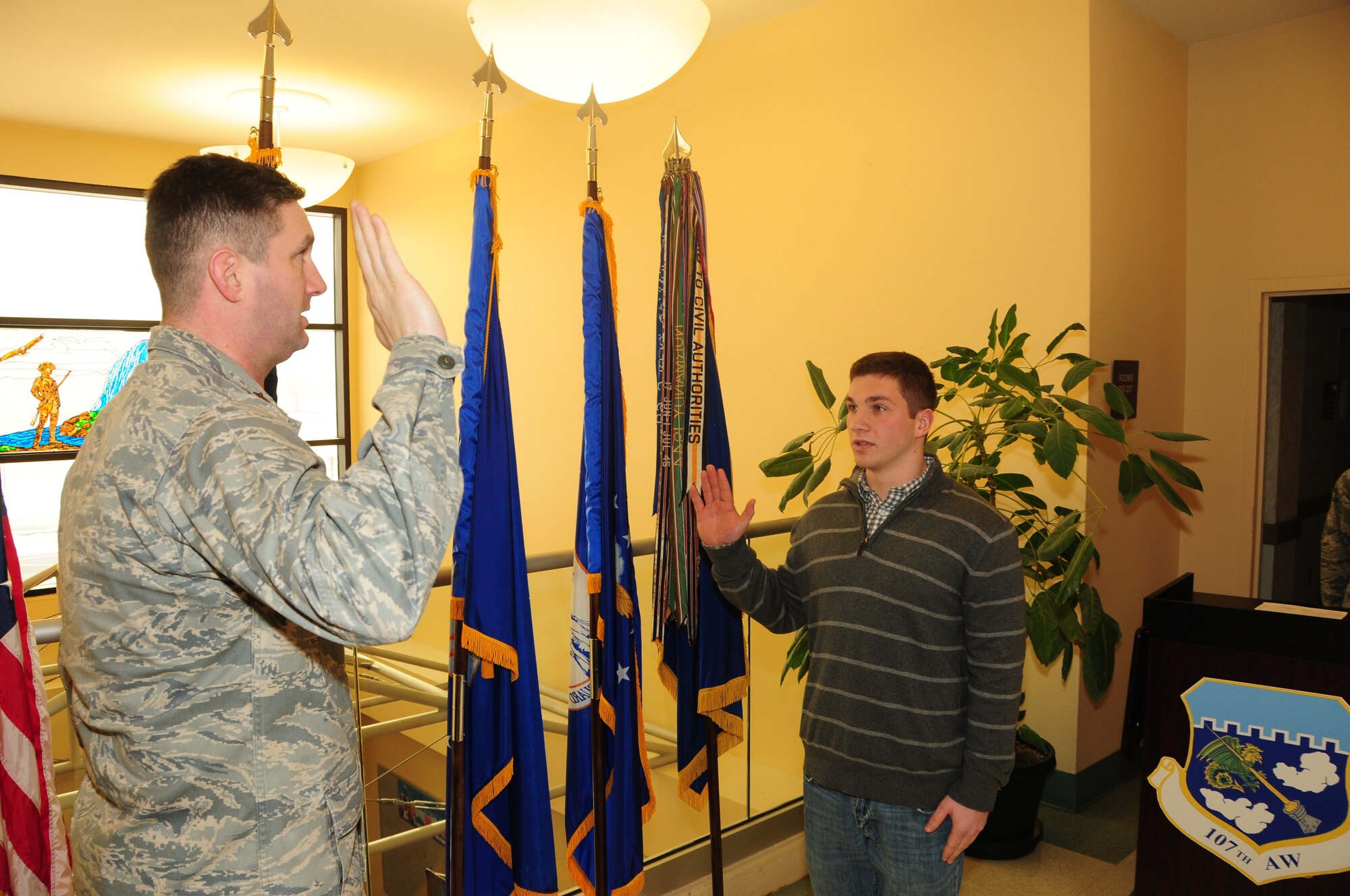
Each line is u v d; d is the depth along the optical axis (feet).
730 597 6.57
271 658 3.49
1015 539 5.69
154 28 14.21
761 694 9.93
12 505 20.04
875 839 5.84
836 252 12.82
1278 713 7.23
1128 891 8.99
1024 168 11.03
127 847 3.37
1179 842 7.67
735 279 14.17
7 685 5.09
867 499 6.18
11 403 20.01
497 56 8.98
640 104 15.53
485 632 5.46
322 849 3.61
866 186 12.46
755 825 9.25
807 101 13.08
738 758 9.73
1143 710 7.89
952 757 5.62
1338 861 7.02
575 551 6.27
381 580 3.10
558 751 8.67
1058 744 11.09
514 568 5.63
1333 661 7.02
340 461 24.94
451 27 14.19
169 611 3.33
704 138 14.52
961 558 5.61
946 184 11.69
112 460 3.34
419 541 3.22
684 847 8.66
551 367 17.85
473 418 5.36
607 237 6.25
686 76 14.75
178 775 3.34
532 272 18.19
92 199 20.88
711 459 7.05
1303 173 12.09
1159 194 12.26
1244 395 12.71
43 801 5.25
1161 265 12.38
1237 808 7.40
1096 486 11.10
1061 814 10.91
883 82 12.25
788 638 10.14
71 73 16.33
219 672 3.40
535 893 5.68
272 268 3.73
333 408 24.88
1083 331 9.77
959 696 5.70
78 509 3.43
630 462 16.15
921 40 11.86
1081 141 10.59
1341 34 11.73
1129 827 10.53
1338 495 10.68
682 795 7.27
